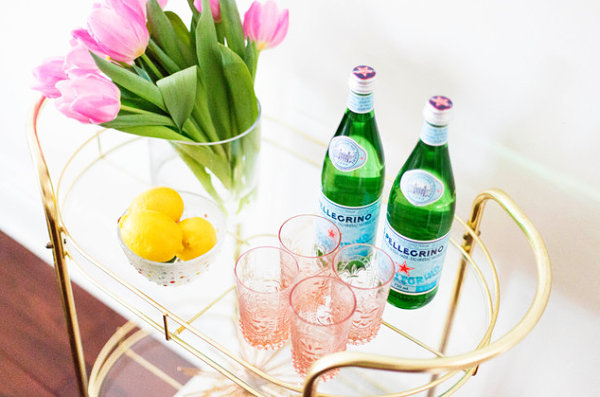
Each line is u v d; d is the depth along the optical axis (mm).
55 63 707
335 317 724
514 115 767
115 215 938
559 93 724
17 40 1261
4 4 1224
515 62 733
